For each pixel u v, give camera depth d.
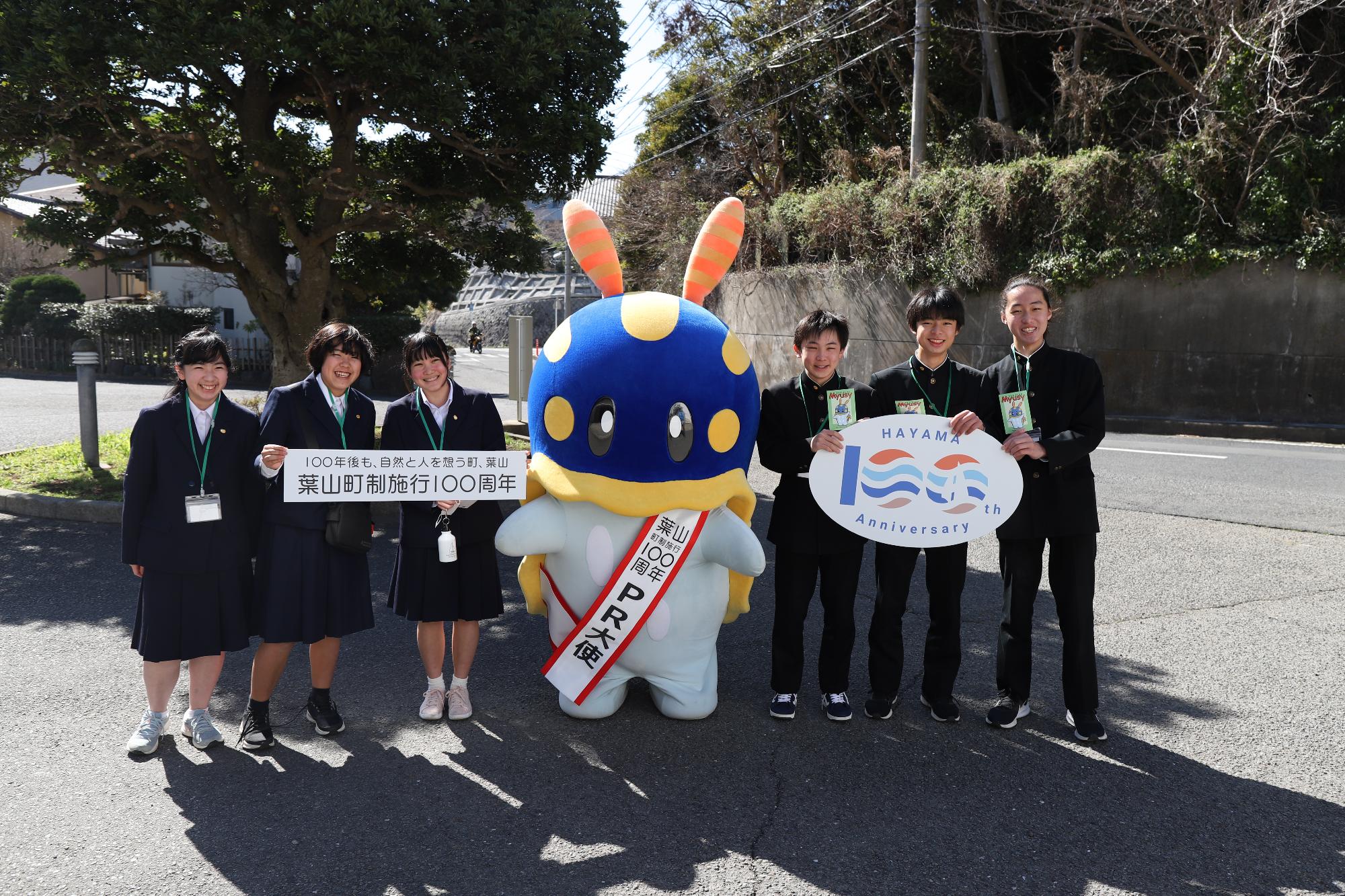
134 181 10.88
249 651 5.20
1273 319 15.38
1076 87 17.38
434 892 2.99
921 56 18.56
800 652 4.32
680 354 3.97
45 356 24.45
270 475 3.78
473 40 8.80
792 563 4.23
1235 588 6.42
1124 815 3.49
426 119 8.95
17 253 27.50
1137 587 6.45
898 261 18.53
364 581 4.09
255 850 3.21
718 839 3.32
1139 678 4.86
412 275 13.34
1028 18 19.16
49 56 8.12
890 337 18.91
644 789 3.68
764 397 4.27
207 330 3.89
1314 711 4.45
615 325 4.04
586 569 4.09
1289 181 15.18
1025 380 4.04
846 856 3.22
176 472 3.75
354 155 10.60
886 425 4.01
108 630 5.37
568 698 4.29
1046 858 3.21
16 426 13.40
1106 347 16.61
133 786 3.65
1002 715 4.21
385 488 3.90
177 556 3.73
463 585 4.20
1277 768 3.87
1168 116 17.42
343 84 9.02
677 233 24.05
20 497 8.26
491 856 3.20
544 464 4.14
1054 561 4.12
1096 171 16.33
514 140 9.67
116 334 23.94
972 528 4.02
